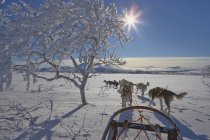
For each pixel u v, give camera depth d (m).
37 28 12.27
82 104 15.32
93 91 27.22
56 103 15.73
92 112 12.31
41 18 12.45
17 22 12.04
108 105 15.16
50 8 12.94
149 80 63.50
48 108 13.38
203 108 15.84
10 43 11.23
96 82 49.62
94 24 14.34
